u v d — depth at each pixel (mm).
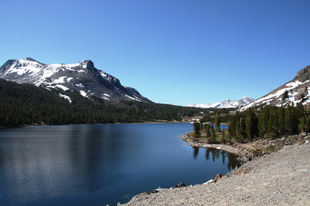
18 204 26969
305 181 18453
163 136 122938
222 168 45344
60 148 69250
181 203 19125
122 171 42562
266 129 69250
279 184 19094
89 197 29172
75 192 30922
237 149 64500
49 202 27578
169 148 75062
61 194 30141
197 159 54938
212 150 70000
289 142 53438
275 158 38094
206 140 88188
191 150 70438
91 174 39938
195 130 99250
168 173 41312
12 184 33750
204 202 18062
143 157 57375
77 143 82750
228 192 19984
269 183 20250
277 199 15039
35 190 31469
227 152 65500
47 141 85875
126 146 79000
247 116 74062
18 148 66750
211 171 42938
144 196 25172
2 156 54188
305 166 25172
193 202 18734
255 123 72750
